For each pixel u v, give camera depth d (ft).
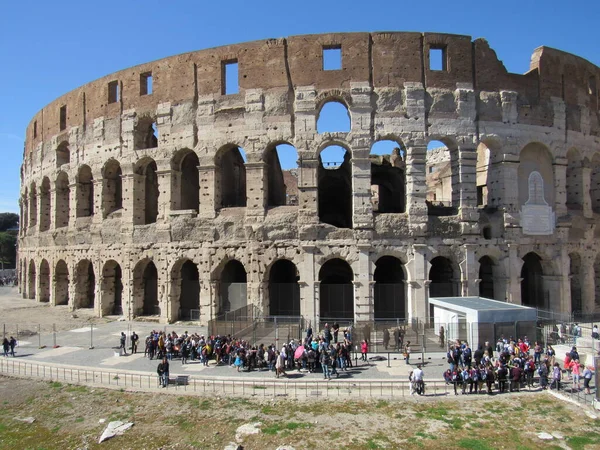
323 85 151.02
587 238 168.86
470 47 156.25
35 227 231.09
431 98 152.05
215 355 114.21
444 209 164.55
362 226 145.69
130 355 120.16
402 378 96.22
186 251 158.20
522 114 159.12
